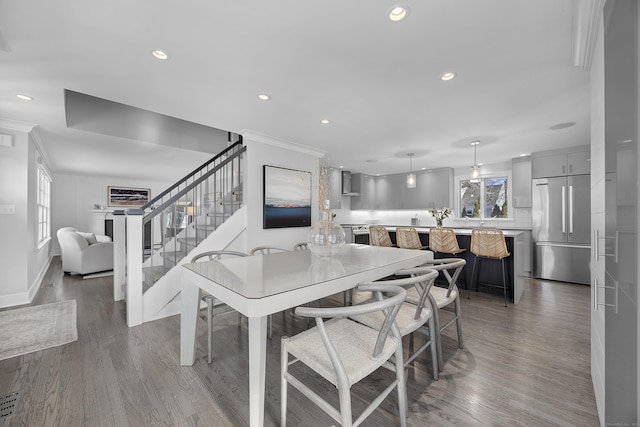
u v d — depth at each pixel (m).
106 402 1.60
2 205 3.16
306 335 1.44
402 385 1.36
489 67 2.05
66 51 1.82
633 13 0.94
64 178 7.16
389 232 4.66
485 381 1.79
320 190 2.40
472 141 4.02
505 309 3.12
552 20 1.54
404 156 5.02
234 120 3.17
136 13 1.48
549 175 4.49
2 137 3.11
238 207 3.95
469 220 6.02
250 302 1.17
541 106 2.74
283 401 1.37
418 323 1.64
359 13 1.50
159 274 3.23
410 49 1.83
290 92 2.44
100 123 3.67
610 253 1.20
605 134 1.29
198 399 1.63
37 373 1.88
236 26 1.59
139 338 2.43
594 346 1.66
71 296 3.61
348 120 3.16
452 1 1.41
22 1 1.37
